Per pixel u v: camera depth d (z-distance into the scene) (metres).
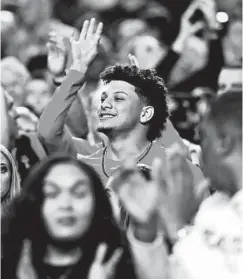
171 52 8.89
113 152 5.84
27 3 11.81
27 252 4.09
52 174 4.11
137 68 5.91
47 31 11.70
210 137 3.83
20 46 10.86
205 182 3.98
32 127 7.26
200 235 3.69
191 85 8.70
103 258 4.05
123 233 4.12
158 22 10.66
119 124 5.79
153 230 3.75
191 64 8.80
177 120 7.73
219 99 3.87
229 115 3.81
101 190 4.14
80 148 6.20
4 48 10.39
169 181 3.73
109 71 5.93
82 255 4.08
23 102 8.52
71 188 4.09
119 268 4.01
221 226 3.67
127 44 10.12
